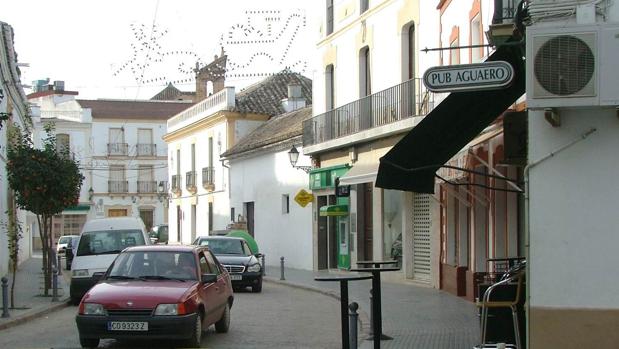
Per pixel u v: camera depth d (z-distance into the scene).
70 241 37.47
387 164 11.10
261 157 38.91
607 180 8.12
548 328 8.21
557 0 8.20
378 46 26.66
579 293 8.17
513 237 16.19
